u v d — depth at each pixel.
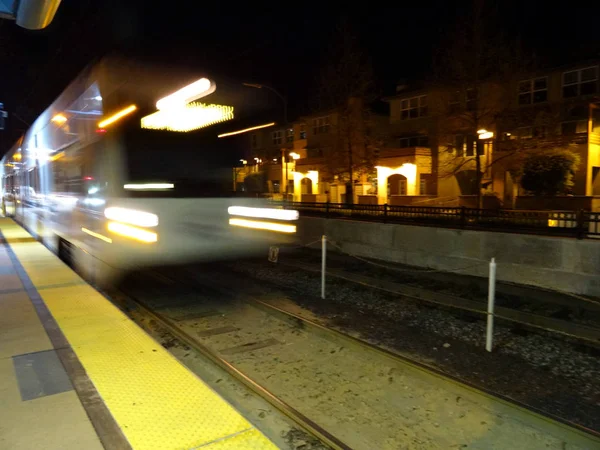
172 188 13.46
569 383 4.83
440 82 18.05
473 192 24.12
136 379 3.92
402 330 6.56
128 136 12.65
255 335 6.28
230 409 3.46
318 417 4.05
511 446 3.59
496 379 4.89
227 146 14.52
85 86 12.83
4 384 3.77
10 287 7.36
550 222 10.54
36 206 22.53
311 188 35.28
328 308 7.69
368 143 24.38
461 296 8.66
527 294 8.53
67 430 3.07
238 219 14.97
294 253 13.95
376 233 12.88
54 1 3.93
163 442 3.01
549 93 21.86
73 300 6.55
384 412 4.13
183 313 7.33
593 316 7.27
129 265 11.20
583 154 20.28
